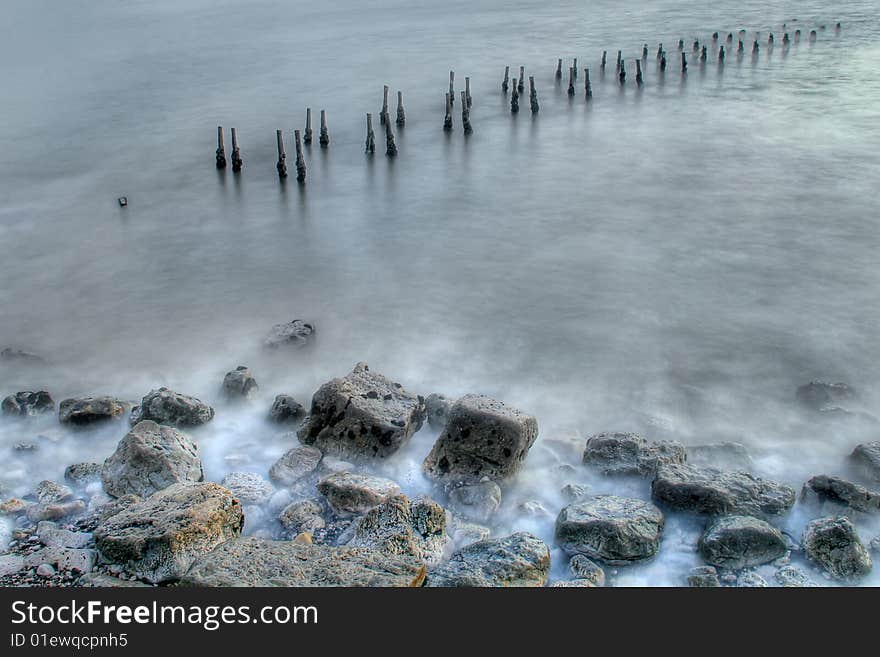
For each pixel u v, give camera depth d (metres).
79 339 15.50
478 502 10.00
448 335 15.05
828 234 19.48
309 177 27.45
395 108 37.94
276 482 10.62
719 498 9.55
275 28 69.81
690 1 74.00
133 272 19.11
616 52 50.97
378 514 9.19
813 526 9.08
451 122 33.16
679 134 30.52
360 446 11.02
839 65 42.81
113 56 56.97
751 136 29.42
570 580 8.62
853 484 9.63
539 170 26.83
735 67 44.78
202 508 9.03
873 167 24.73
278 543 8.72
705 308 15.78
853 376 13.16
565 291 16.89
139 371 14.09
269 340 14.48
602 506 9.48
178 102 40.53
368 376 12.05
